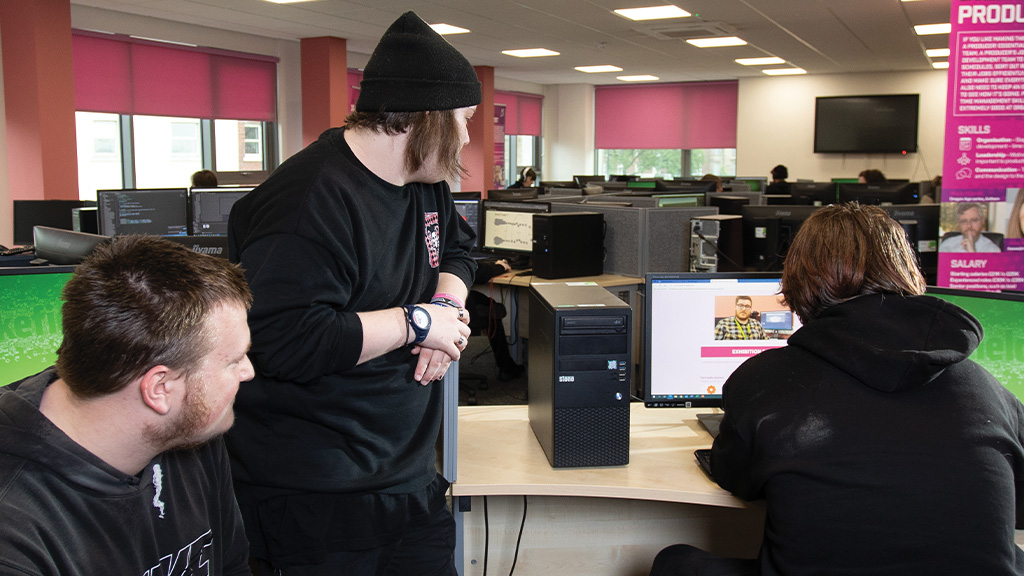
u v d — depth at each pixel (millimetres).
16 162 5125
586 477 1335
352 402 979
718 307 1546
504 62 8969
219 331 660
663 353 1552
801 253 1122
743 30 6652
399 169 986
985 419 968
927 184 6891
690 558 1181
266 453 973
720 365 1554
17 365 1261
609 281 3527
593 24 6422
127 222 3713
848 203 1146
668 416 1678
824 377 1017
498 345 3957
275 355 896
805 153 10242
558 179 11906
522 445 1492
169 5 5754
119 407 634
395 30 953
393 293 1032
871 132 9695
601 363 1352
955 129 2453
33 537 609
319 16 6156
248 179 7559
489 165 9562
